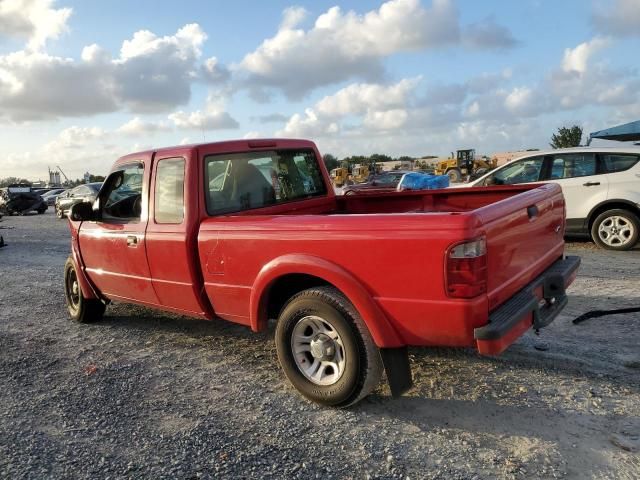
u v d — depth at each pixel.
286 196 5.27
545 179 9.34
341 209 5.99
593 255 8.52
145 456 3.28
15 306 7.38
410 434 3.37
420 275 3.17
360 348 3.50
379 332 3.36
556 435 3.24
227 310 4.30
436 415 3.59
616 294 6.12
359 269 3.40
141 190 4.90
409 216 3.24
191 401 4.02
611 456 2.99
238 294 4.13
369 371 3.50
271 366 4.62
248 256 3.99
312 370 3.83
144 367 4.77
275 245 3.80
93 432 3.62
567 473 2.87
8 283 9.13
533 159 9.53
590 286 6.54
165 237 4.57
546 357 4.37
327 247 3.53
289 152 5.38
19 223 23.95
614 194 8.70
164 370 4.67
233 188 4.73
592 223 9.02
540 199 4.01
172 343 5.37
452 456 3.10
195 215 4.39
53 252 12.84
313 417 3.67
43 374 4.71
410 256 3.19
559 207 4.51
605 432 3.24
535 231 3.90
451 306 3.10
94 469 3.17
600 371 4.07
